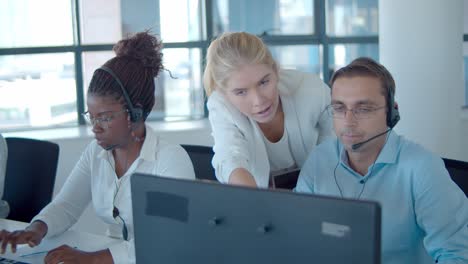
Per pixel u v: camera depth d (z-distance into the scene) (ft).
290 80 6.41
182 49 15.60
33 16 14.66
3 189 8.21
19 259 5.89
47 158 8.18
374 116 4.68
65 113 15.23
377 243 2.70
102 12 15.07
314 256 2.87
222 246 3.15
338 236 2.78
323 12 16.17
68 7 14.88
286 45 16.11
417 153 4.93
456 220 4.66
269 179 6.36
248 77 5.42
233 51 5.44
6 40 14.60
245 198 3.04
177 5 15.43
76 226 13.09
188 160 6.34
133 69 5.78
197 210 3.20
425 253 4.99
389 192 4.97
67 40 14.99
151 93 5.96
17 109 14.87
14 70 14.73
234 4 15.76
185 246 3.28
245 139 6.04
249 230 3.05
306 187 5.53
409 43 11.50
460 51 11.90
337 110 4.79
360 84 4.63
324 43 16.26
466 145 15.26
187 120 15.75
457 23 11.68
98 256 5.57
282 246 2.95
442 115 11.68
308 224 2.87
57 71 15.02
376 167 5.03
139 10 15.28
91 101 5.75
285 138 6.39
